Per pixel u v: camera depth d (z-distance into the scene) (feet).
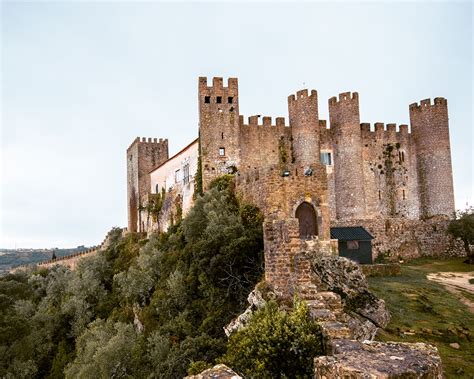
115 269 235.61
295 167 123.75
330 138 230.89
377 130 239.91
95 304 212.43
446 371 78.13
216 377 39.34
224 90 201.77
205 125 197.47
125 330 146.92
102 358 132.57
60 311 216.33
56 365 179.01
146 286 170.30
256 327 63.72
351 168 224.12
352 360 36.76
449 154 238.68
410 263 203.41
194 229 155.22
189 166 215.72
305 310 65.41
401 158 241.14
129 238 264.31
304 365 55.88
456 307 114.93
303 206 123.44
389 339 89.35
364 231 189.67
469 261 194.08
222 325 115.14
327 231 121.90
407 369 33.94
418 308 111.34
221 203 151.33
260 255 120.67
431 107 240.32
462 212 219.82
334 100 232.12
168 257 173.99
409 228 217.77
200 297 135.54
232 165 197.77
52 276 285.64
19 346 187.62
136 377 120.57
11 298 212.43
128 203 330.75
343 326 57.41
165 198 249.75
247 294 117.19
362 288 101.30
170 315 136.56
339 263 106.42
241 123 208.64
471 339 93.30
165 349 118.32
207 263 131.54
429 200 237.66
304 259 86.84
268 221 97.09
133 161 319.06
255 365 57.77
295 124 216.95
